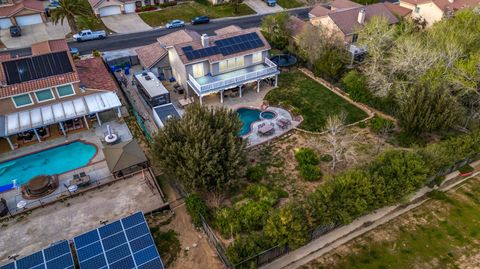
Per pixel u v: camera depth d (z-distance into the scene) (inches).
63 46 1824.6
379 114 1802.4
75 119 1712.6
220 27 2913.4
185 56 1824.6
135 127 1705.2
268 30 2443.4
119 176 1389.0
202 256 1104.2
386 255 1136.2
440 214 1284.4
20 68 1606.8
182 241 1150.3
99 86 1753.2
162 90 1829.5
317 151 1552.7
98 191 1326.3
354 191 1178.0
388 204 1235.2
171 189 1354.6
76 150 1553.9
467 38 1804.9
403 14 2588.6
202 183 1216.8
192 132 1225.4
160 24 2925.7
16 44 2481.5
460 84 1609.3
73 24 2583.7
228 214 1177.4
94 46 2511.1
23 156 1512.1
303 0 3506.4
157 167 1374.3
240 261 1024.2
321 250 1149.7
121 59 2220.7
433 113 1505.9
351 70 2036.2
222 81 1806.1
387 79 1785.2
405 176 1229.7
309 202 1158.3
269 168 1465.3
